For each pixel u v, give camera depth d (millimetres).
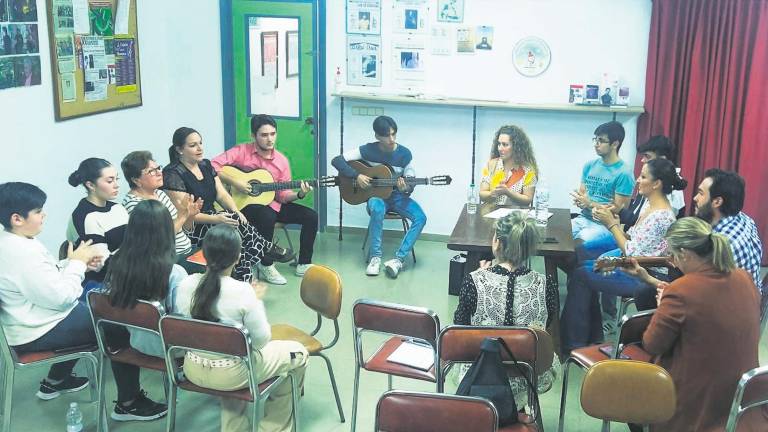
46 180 4516
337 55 5953
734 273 2482
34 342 2936
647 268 3375
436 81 5840
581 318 3852
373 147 5414
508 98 5758
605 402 2338
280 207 5215
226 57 6102
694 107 5230
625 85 5520
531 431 2465
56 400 3410
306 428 3244
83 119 4840
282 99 6160
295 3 5902
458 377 2877
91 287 3398
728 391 2438
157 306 2746
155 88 5785
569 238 3979
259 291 3160
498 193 4656
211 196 4527
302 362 3000
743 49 5074
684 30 5164
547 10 5523
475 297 2758
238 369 2725
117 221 3566
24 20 4188
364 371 3801
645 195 3559
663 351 2555
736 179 3137
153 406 3303
